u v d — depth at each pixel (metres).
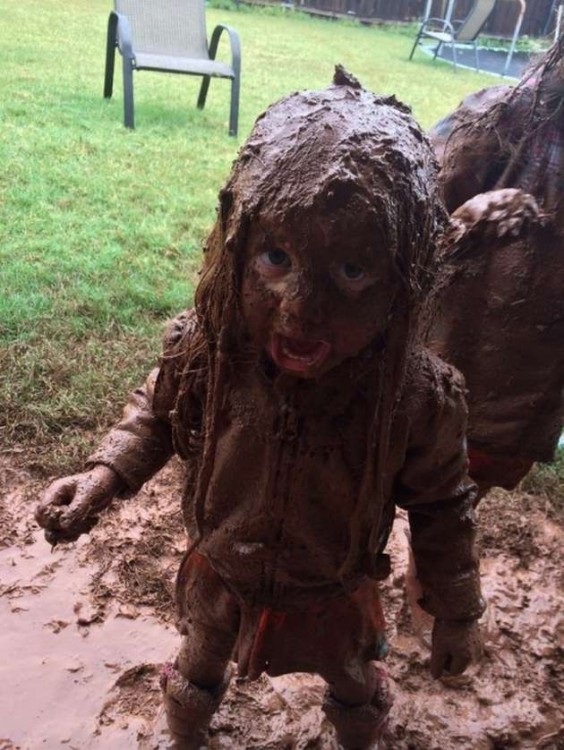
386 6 7.33
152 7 3.24
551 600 1.09
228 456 0.57
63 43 4.17
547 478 1.34
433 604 0.68
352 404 0.54
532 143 0.77
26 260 1.78
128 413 0.65
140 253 1.92
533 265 0.76
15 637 0.94
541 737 0.91
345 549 0.60
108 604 1.00
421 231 0.46
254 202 0.44
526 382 0.81
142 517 1.13
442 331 0.81
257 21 6.35
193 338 0.58
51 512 0.61
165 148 2.75
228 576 0.64
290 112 0.47
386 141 0.45
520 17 5.64
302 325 0.45
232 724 0.87
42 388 1.35
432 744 0.88
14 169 2.33
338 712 0.78
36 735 0.84
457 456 0.61
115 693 0.89
